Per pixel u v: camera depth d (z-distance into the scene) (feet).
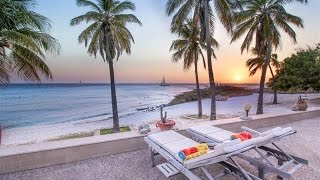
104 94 297.74
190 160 9.23
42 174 12.85
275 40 51.06
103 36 49.06
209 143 12.93
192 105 123.75
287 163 11.07
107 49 48.96
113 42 49.01
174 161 10.39
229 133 14.32
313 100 82.94
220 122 20.52
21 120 89.86
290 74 79.71
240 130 21.20
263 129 22.52
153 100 187.93
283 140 18.85
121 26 48.70
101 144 15.23
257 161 10.85
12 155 12.87
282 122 25.27
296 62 77.20
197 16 44.16
